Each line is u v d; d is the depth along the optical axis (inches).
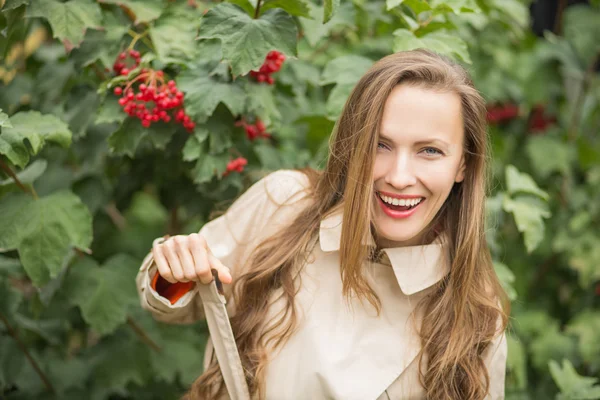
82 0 62.9
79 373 82.0
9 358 77.2
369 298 53.4
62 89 80.8
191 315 59.0
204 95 62.6
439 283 56.0
